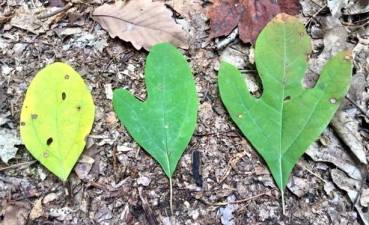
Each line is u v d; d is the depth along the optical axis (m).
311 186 0.23
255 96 0.24
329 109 0.23
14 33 0.25
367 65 0.25
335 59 0.23
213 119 0.24
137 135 0.23
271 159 0.22
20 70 0.24
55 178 0.22
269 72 0.23
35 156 0.22
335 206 0.22
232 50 0.25
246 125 0.23
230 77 0.23
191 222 0.21
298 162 0.23
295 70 0.23
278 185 0.22
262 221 0.22
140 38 0.25
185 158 0.23
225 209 0.22
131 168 0.22
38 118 0.22
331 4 0.27
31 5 0.26
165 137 0.23
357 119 0.24
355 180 0.23
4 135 0.23
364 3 0.27
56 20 0.26
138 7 0.25
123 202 0.22
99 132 0.23
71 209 0.22
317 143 0.23
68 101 0.23
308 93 0.23
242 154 0.23
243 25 0.25
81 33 0.25
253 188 0.22
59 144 0.22
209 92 0.24
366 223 0.22
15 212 0.21
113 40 0.25
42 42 0.25
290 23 0.24
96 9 0.26
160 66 0.23
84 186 0.22
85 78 0.24
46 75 0.23
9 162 0.22
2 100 0.23
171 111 0.23
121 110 0.23
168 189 0.22
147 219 0.21
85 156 0.23
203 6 0.26
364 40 0.26
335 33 0.26
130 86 0.24
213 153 0.23
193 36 0.26
